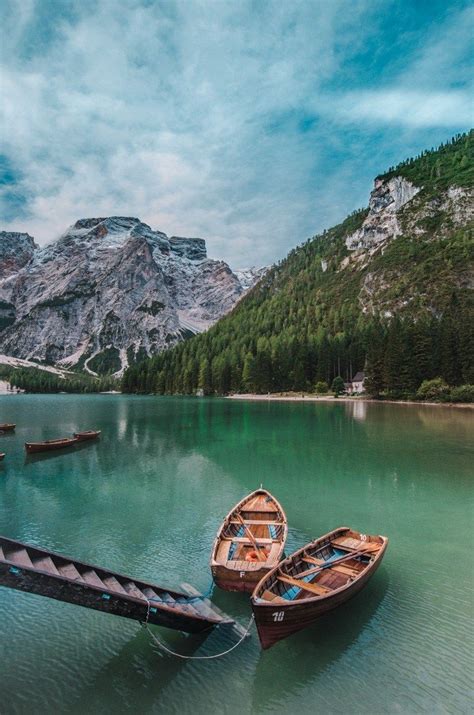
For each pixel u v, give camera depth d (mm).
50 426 68875
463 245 191125
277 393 153750
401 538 21547
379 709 10734
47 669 12172
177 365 199875
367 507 26219
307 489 30078
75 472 35844
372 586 16625
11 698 11109
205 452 43844
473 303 158750
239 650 12984
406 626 13984
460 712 10625
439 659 12438
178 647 13148
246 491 29844
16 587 11859
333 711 10695
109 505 26922
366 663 12344
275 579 14195
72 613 14852
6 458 42031
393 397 114562
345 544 17328
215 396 169500
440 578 17266
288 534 22156
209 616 14297
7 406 121750
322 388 142875
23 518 24547
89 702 11023
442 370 108312
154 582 16812
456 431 56281
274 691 11336
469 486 30609
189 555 19469
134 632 13883
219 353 197625
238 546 17672
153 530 22625
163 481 32625
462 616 14531
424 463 37625
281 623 12398
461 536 21781
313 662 12391
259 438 52281
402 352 113500
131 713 10688
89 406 118250
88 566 13992
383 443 47500
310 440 50125
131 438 53688
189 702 11031
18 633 13734
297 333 188875
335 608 13867
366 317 185750
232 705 10922
